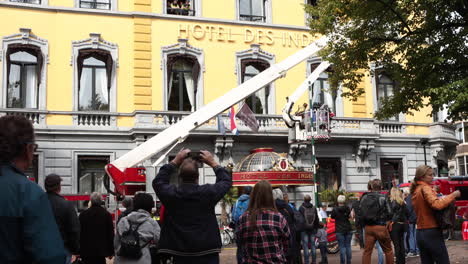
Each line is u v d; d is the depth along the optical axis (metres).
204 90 25.23
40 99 22.95
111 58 24.12
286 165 19.45
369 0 13.16
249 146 25.30
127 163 15.73
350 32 14.32
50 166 22.61
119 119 23.94
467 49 12.45
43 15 23.42
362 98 27.69
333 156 26.67
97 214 8.43
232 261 15.24
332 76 16.00
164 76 24.70
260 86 18.16
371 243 9.81
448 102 12.38
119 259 7.24
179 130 16.62
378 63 14.66
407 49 13.32
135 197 7.46
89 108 23.98
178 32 25.14
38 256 2.56
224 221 22.58
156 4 25.20
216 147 24.30
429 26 12.72
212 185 5.36
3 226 2.59
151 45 24.73
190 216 5.20
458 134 51.31
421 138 28.44
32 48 23.05
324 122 20.73
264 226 5.39
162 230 5.33
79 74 23.83
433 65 12.55
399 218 11.49
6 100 22.55
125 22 24.64
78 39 23.83
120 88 24.23
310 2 27.80
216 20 25.75
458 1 12.01
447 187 22.53
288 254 5.61
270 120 25.39
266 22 26.81
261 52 26.30
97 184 23.50
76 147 23.11
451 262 12.27
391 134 27.97
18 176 2.75
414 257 13.90
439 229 7.05
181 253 5.14
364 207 9.85
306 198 12.29
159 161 16.55
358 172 27.00
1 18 22.72
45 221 2.66
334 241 16.81
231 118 22.56
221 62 25.69
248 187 10.70
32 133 2.94
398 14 13.16
